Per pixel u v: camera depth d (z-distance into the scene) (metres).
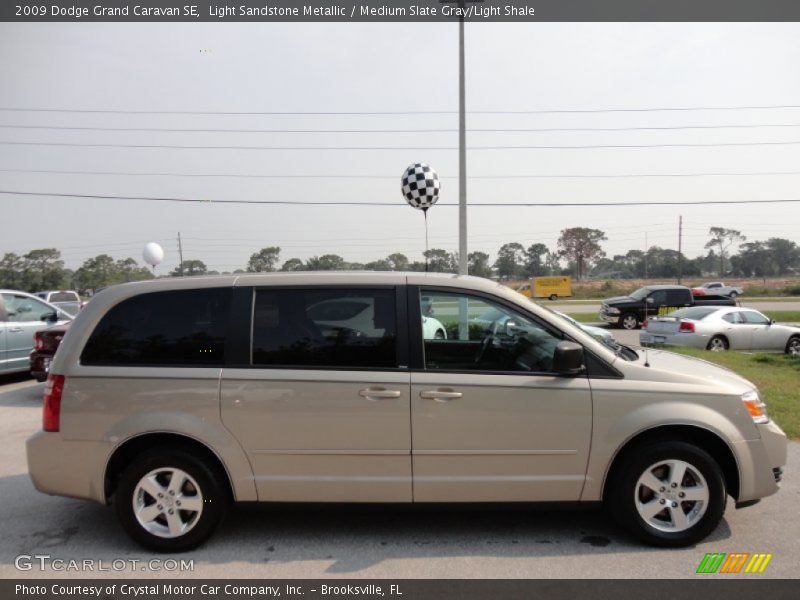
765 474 3.51
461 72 14.37
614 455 3.46
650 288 24.38
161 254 15.02
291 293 3.65
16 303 9.73
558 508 3.53
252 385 3.47
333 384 3.45
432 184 11.94
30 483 4.78
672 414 3.41
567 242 92.31
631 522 3.47
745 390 3.60
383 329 3.57
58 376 3.57
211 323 3.61
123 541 3.70
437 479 3.47
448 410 3.44
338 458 3.47
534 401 3.44
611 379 3.49
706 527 3.44
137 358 3.58
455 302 3.66
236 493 3.51
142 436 3.52
